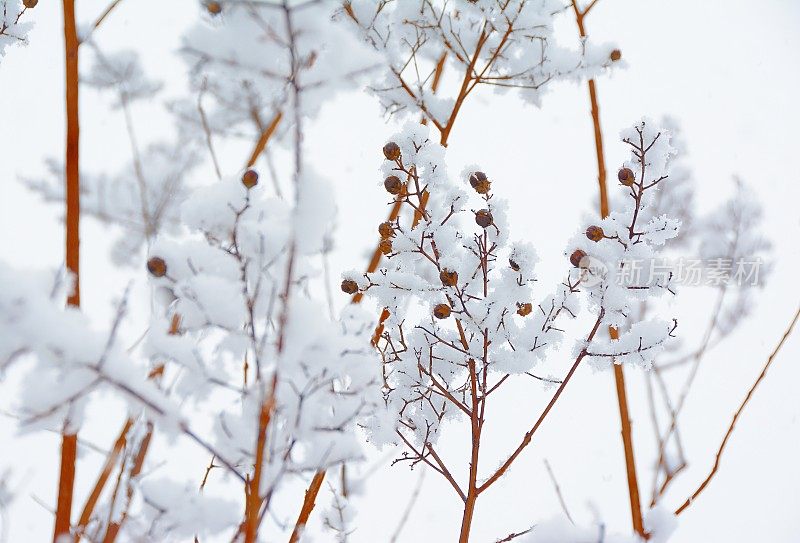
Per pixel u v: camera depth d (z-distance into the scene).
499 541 0.99
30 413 0.86
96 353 0.86
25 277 0.84
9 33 1.04
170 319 0.91
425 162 1.00
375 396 0.92
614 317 1.00
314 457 0.89
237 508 0.90
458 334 1.03
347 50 0.87
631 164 1.00
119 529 0.90
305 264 0.89
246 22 0.88
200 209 0.90
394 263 1.02
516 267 1.00
